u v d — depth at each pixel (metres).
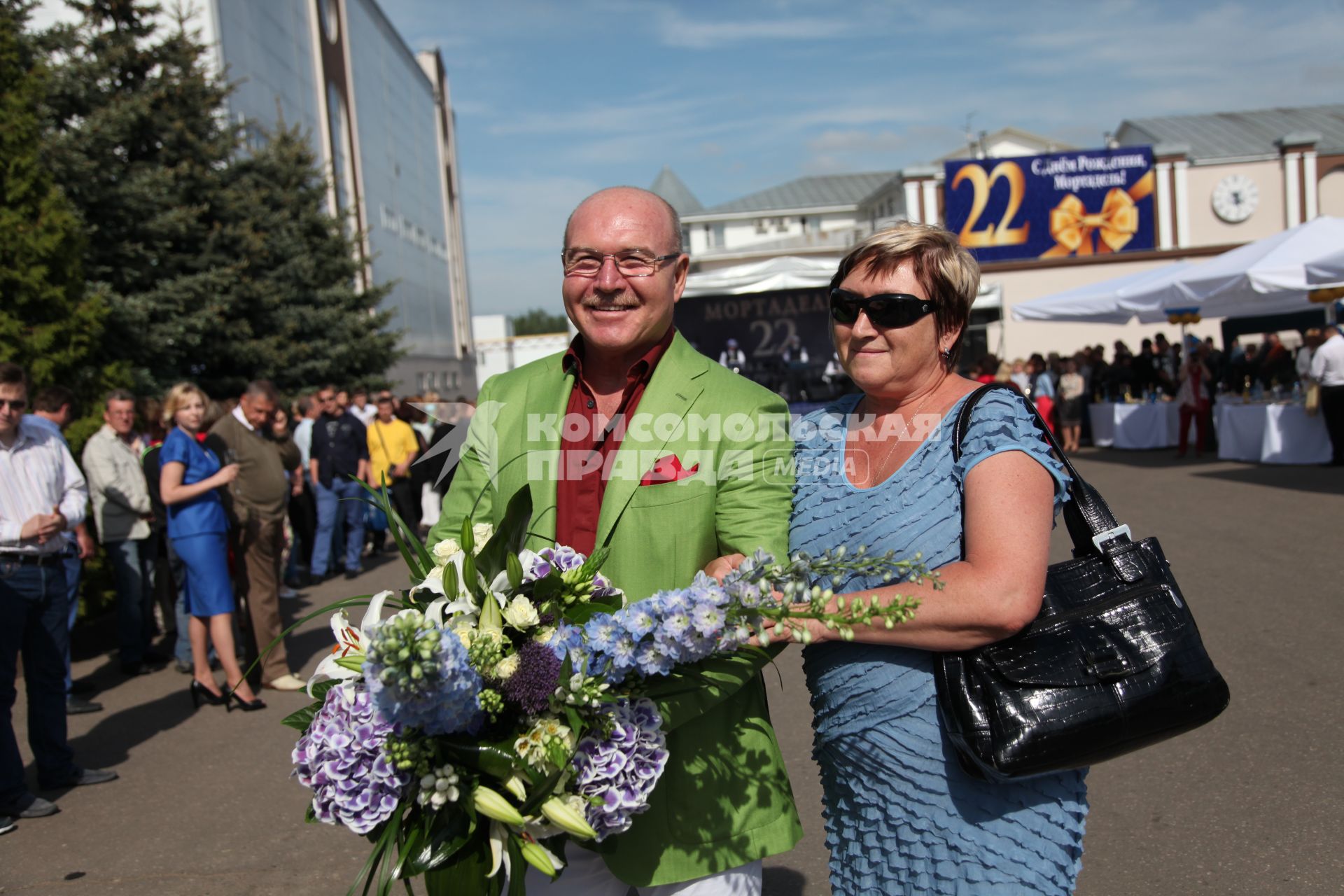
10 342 8.12
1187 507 10.12
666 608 1.54
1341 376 11.83
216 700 5.75
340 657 1.66
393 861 1.64
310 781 1.60
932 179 31.31
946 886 1.71
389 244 33.19
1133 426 17.28
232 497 5.84
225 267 16.12
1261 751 3.91
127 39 14.88
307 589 9.49
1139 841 3.29
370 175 31.11
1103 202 30.98
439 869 1.62
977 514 1.66
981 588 1.60
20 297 8.27
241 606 6.16
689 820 1.88
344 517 10.25
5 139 8.41
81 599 7.00
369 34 32.00
